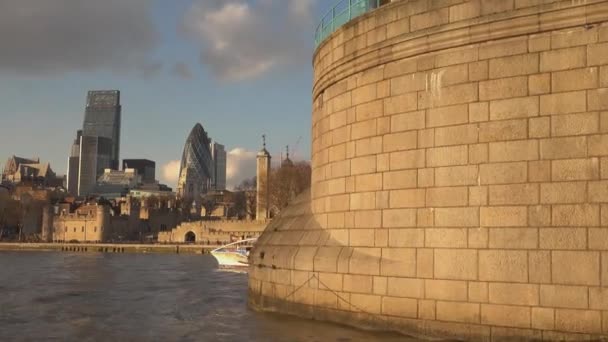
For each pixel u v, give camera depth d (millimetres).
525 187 16938
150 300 36344
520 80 17312
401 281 18766
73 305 34125
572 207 16250
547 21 16969
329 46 23172
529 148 17016
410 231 18859
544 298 16297
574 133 16438
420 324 18219
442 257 18031
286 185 138875
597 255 15789
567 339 15891
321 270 21203
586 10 16438
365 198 20422
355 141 21156
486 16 17906
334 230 21719
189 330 24250
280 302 23328
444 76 18641
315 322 21031
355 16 22500
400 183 19312
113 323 26969
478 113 17906
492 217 17328
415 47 19328
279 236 25141
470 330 17281
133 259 113750
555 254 16297
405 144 19328
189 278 58031
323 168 23109
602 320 15562
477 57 18062
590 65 16391
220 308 31016
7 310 32062
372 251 19859
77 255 137750
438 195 18375
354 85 21469
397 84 19766
